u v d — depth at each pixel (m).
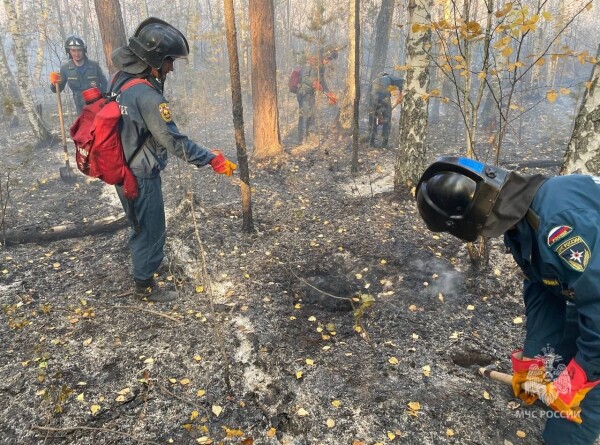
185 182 5.88
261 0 6.35
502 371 2.63
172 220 4.55
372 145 7.76
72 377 2.65
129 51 2.92
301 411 2.41
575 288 1.43
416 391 2.51
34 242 4.23
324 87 8.12
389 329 3.06
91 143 2.78
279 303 3.37
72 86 7.35
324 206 5.21
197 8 16.31
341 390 2.54
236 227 4.55
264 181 6.18
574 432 1.80
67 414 2.40
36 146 7.55
